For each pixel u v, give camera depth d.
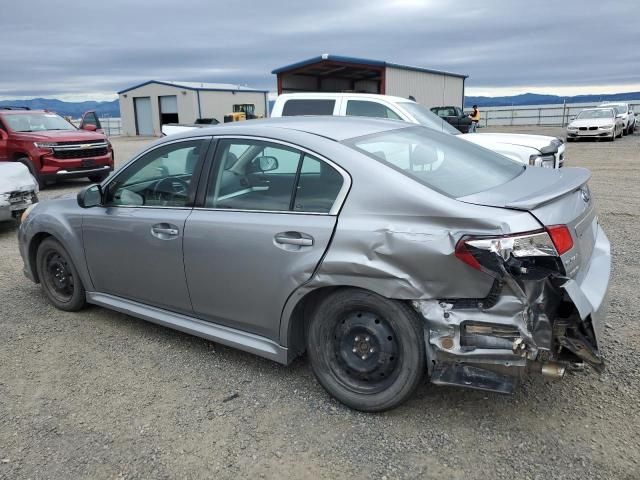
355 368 2.99
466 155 3.53
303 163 3.14
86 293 4.44
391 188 2.82
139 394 3.32
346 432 2.88
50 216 4.49
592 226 3.26
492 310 2.56
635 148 19.22
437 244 2.61
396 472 2.56
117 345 4.02
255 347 3.35
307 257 2.97
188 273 3.55
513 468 2.54
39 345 4.05
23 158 12.38
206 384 3.42
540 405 3.03
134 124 46.59
